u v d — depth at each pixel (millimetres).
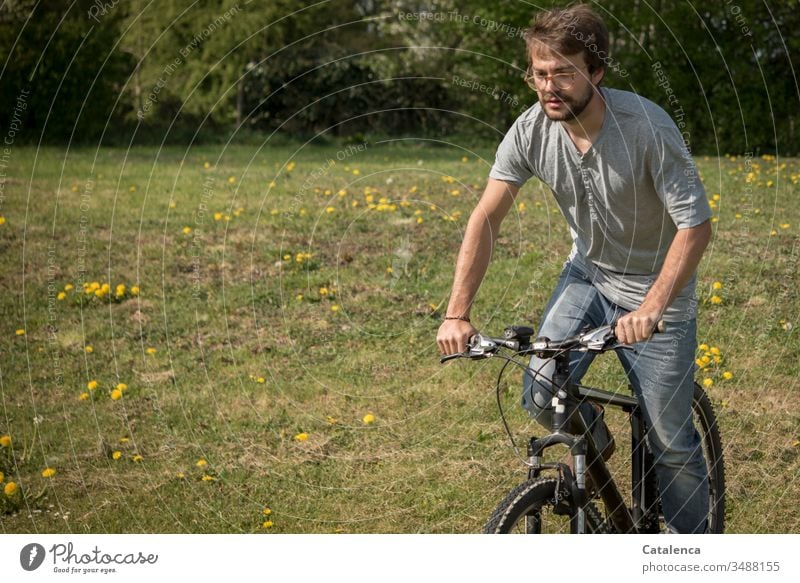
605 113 2465
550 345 2295
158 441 3771
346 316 5082
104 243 6516
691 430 2760
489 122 14680
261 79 15508
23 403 4031
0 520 3180
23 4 12422
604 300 2812
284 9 15500
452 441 3826
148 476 3500
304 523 3230
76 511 3254
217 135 14953
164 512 3266
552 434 2330
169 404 4078
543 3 13359
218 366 4488
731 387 4180
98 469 3535
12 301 5250
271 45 15672
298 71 15617
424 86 15570
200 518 3246
